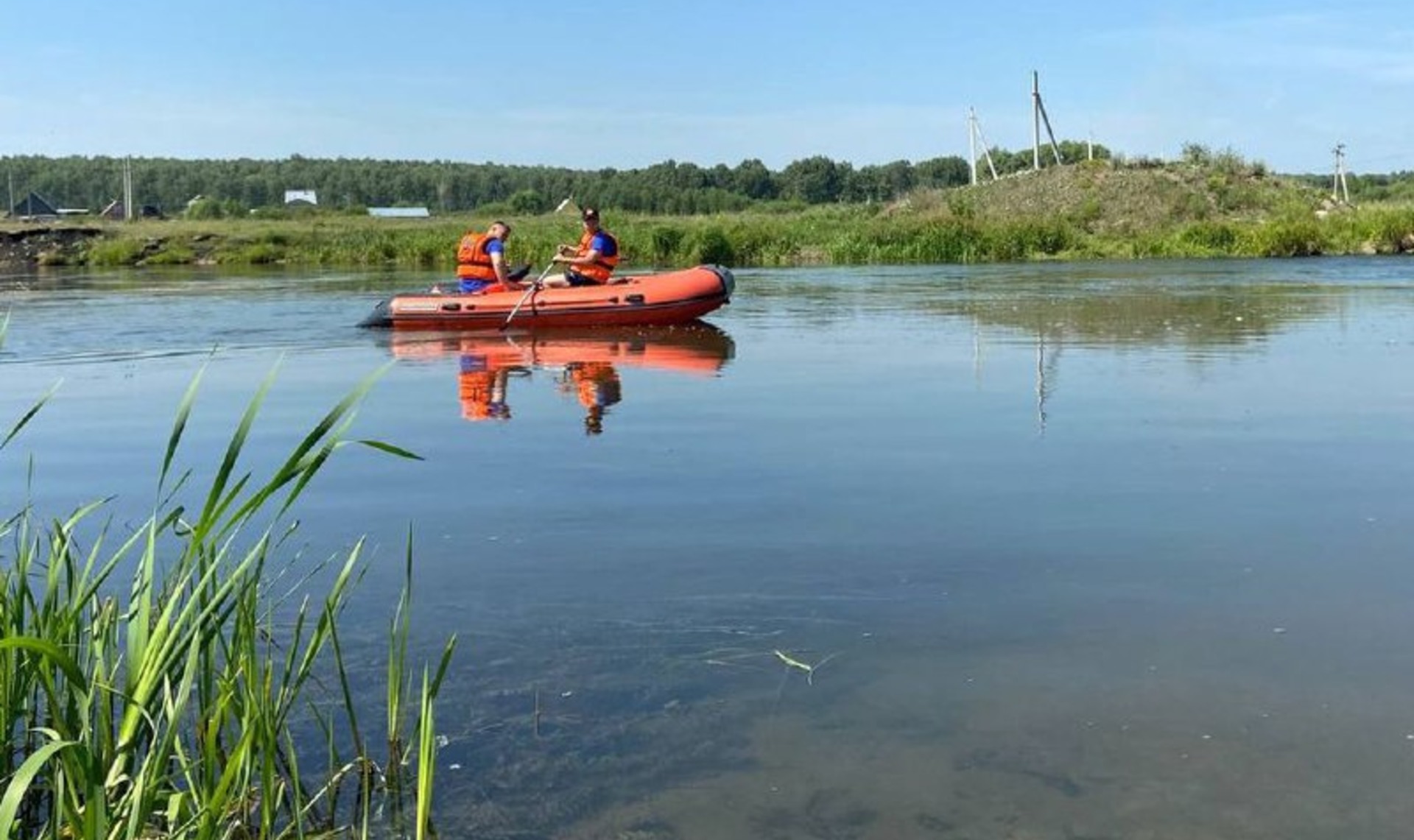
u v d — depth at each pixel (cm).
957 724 312
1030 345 1084
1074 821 266
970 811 271
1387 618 377
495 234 1316
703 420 733
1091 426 689
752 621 386
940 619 385
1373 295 1598
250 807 275
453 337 1223
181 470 611
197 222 4872
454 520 507
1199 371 899
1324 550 447
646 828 267
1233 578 418
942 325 1284
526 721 318
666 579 427
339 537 486
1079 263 2619
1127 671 342
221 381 941
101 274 2644
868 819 269
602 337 1209
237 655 283
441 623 388
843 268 2572
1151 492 535
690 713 322
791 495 543
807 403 793
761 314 1453
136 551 464
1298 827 261
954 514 505
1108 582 417
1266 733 304
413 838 265
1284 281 1902
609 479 579
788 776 288
